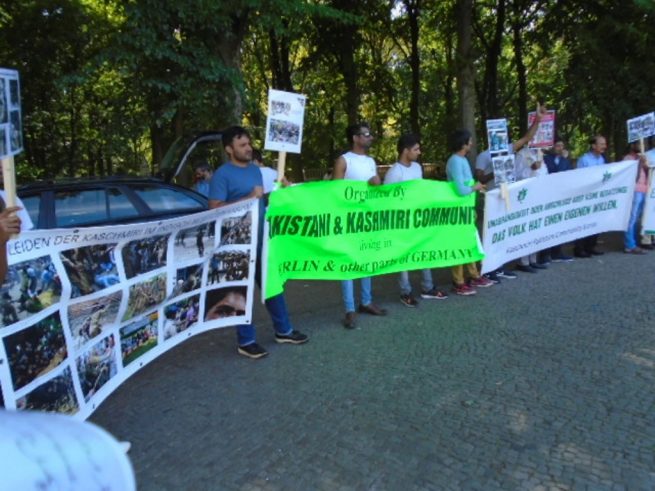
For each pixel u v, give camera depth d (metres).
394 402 3.81
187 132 10.39
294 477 2.97
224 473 3.03
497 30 20.61
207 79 8.05
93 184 6.19
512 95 25.50
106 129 10.34
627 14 12.55
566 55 18.27
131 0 7.62
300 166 24.33
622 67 12.49
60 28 13.46
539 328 5.19
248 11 8.57
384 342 4.98
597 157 8.44
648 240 8.73
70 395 3.11
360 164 5.61
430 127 25.77
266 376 4.33
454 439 3.30
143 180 6.60
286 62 18.38
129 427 3.58
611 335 4.93
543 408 3.65
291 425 3.54
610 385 3.96
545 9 16.67
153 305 3.87
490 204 6.61
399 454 3.17
